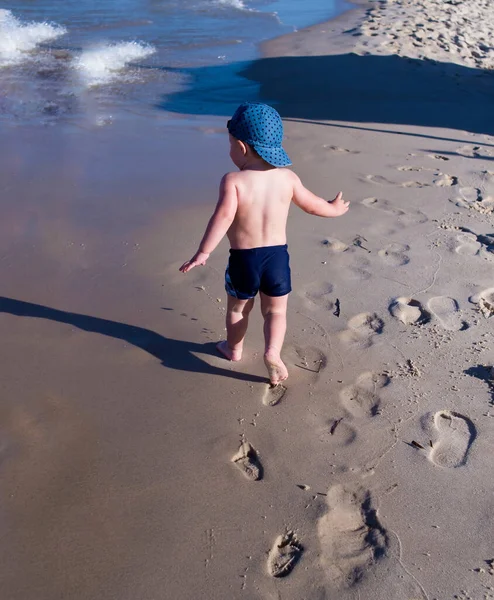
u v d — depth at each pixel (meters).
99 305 4.05
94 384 3.39
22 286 4.20
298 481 2.87
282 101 8.74
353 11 14.72
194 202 5.49
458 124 8.05
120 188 5.70
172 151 6.65
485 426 3.19
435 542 2.60
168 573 2.45
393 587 2.42
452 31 12.97
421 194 5.87
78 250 4.65
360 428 3.18
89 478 2.84
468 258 4.74
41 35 11.85
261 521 2.67
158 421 3.17
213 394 3.37
